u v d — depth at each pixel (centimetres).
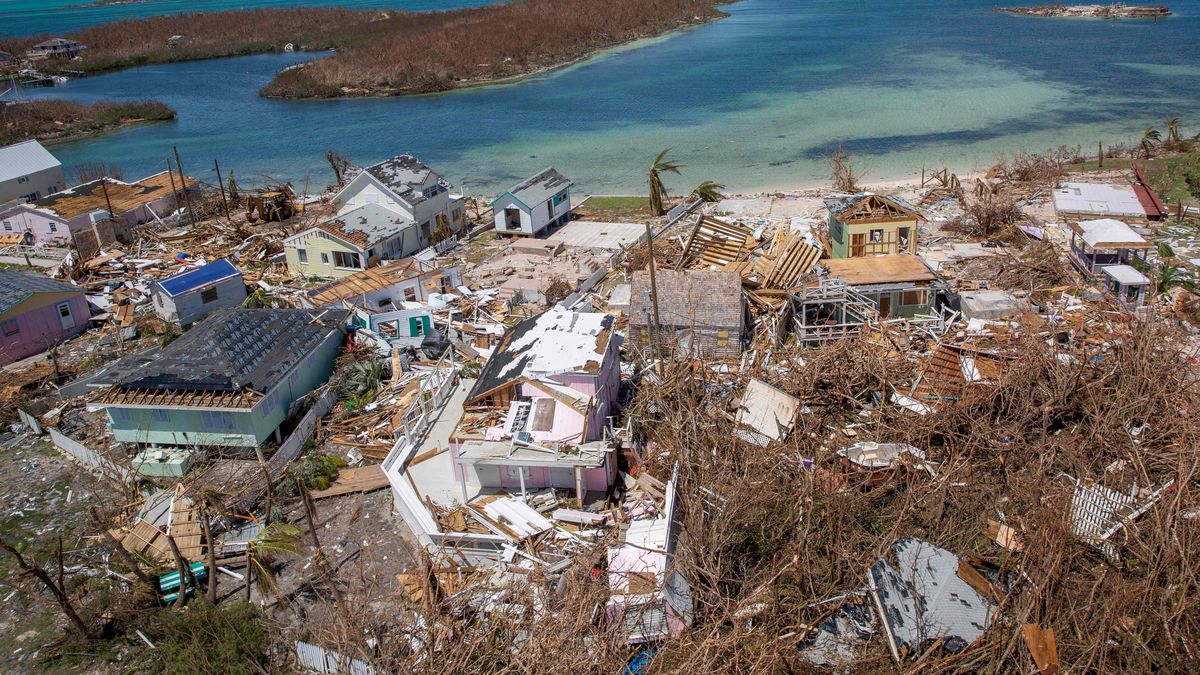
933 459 2877
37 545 2911
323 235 5278
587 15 16325
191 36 18525
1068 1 19288
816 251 4434
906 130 8588
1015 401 2959
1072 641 2056
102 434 3572
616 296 4434
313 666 2261
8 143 10488
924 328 3716
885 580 2248
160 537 2794
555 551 2573
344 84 12775
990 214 5156
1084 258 4278
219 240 6181
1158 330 3181
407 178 5828
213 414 3284
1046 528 2173
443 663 2098
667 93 11244
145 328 4678
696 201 6359
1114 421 2778
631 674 2108
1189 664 1934
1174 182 6034
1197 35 13475
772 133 8794
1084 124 8406
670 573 2256
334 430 3453
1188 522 2234
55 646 2464
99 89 14300
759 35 16088
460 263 5516
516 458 2795
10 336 4372
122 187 6988
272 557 2748
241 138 10275
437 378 3684
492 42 14125
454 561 2606
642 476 2862
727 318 3722
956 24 16312
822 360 3331
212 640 2359
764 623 2217
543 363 3116
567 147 8794
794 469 2767
